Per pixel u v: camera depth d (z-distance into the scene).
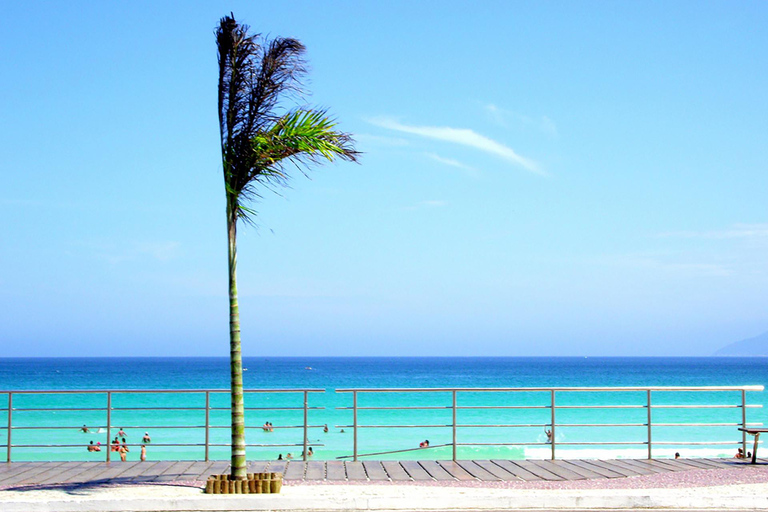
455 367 148.88
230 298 7.83
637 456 19.75
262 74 7.93
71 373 106.25
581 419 29.19
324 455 20.19
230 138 7.90
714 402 36.97
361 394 46.38
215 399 41.12
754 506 7.10
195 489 7.68
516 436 24.64
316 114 7.89
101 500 6.95
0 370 122.69
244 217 7.99
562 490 7.65
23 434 26.69
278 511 6.96
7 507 6.83
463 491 7.58
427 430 26.48
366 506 7.01
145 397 42.50
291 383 76.75
